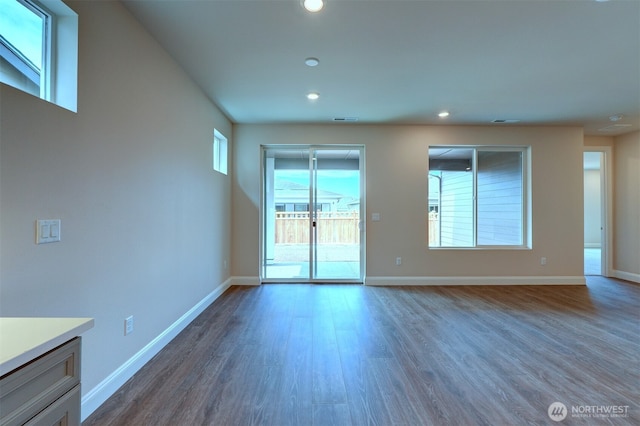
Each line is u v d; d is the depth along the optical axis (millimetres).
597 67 2654
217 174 3732
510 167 4656
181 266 2730
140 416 1606
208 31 2125
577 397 1790
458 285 4500
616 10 1886
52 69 1489
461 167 4664
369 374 2041
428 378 1995
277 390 1852
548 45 2301
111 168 1778
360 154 4637
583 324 2957
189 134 2859
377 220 4504
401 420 1592
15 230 1220
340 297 3854
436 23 2033
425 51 2395
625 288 4348
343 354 2324
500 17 1965
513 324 2953
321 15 1947
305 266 4656
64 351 876
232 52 2408
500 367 2139
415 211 4516
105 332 1738
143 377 1981
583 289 4289
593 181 8953
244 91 3189
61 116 1426
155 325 2289
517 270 4551
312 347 2439
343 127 4488
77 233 1526
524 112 3881
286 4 1842
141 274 2096
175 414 1623
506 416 1623
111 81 1771
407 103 3551
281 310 3342
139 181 2059
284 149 4664
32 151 1285
